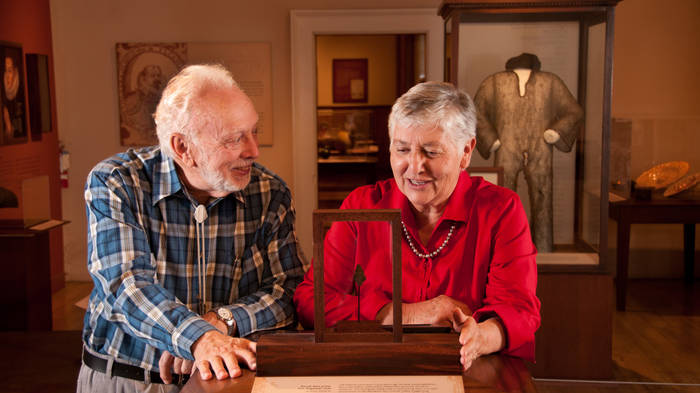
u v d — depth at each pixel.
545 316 3.13
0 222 3.57
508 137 3.04
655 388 3.14
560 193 3.07
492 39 2.99
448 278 1.52
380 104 8.64
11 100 3.86
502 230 1.49
